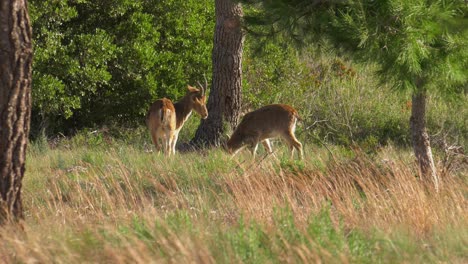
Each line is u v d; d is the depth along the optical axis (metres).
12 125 18.55
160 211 23.23
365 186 25.19
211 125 44.34
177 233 17.16
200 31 52.25
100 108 50.47
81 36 46.03
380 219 20.44
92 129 50.28
